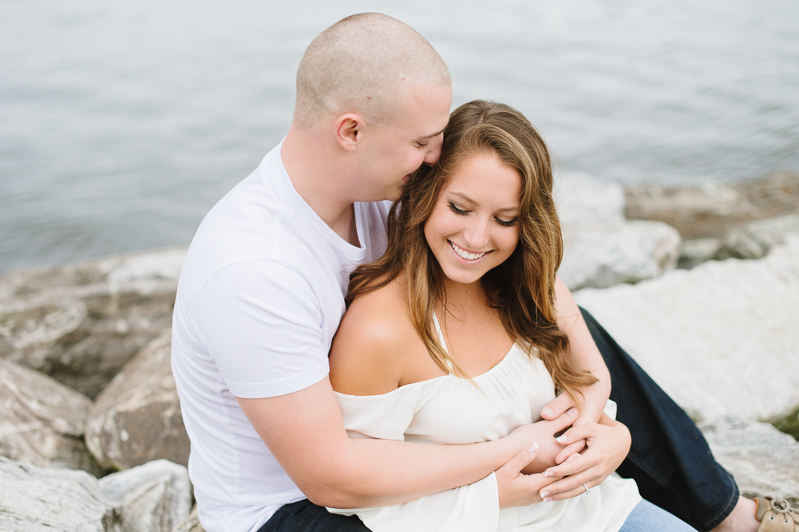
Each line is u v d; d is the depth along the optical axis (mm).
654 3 22906
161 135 12391
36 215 9227
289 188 1700
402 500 1671
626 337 3721
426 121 1619
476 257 1737
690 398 3221
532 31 19625
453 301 1871
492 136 1628
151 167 10930
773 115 11578
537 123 12133
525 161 1627
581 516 1879
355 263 1824
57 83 15742
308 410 1572
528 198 1673
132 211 9438
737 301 4012
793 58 15070
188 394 1804
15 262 8172
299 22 21672
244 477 1791
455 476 1699
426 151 1681
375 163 1663
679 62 15547
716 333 3715
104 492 2520
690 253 6059
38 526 2006
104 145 11914
